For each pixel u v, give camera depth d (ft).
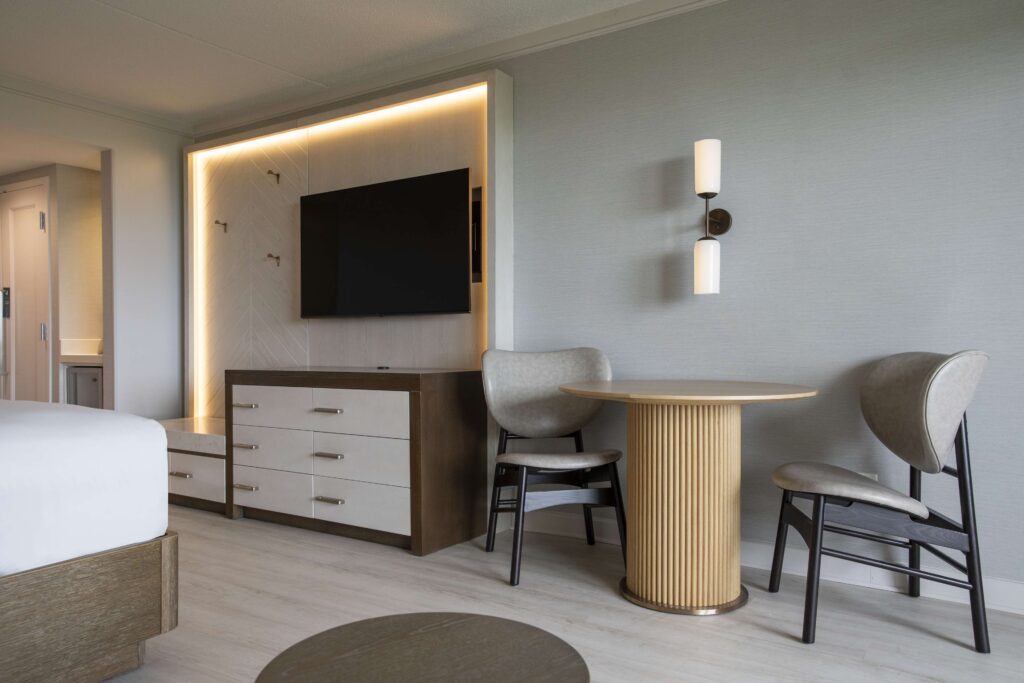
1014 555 7.90
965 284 8.16
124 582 6.11
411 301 12.21
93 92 13.85
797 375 9.18
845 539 8.86
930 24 8.36
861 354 8.77
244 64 12.50
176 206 15.78
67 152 15.11
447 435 10.50
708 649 6.86
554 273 11.16
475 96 11.84
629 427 8.39
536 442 11.27
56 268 16.70
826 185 8.99
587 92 10.84
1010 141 7.92
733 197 9.63
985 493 8.04
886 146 8.61
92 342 17.20
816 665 6.51
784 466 7.98
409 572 9.25
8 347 18.04
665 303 10.16
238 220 14.98
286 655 3.92
